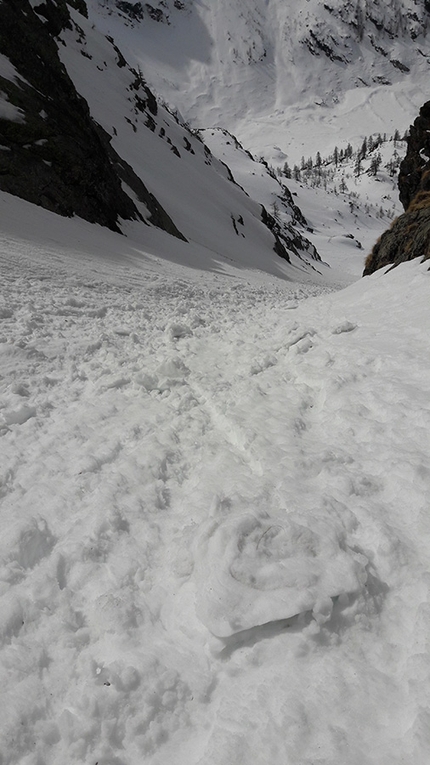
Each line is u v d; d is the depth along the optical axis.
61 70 34.00
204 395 8.35
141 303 17.48
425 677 3.16
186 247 39.97
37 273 17.22
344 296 17.03
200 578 4.04
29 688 3.39
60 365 9.89
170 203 52.66
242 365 9.88
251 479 5.42
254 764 2.88
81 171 30.02
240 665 3.49
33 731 3.17
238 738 3.01
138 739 3.15
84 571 4.39
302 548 4.07
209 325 14.82
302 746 2.93
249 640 3.62
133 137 61.66
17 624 3.86
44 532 4.84
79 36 67.75
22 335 10.83
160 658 3.57
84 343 11.19
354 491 4.95
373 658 3.43
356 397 7.02
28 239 21.03
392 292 13.68
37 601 4.06
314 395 7.71
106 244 27.58
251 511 4.50
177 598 4.11
